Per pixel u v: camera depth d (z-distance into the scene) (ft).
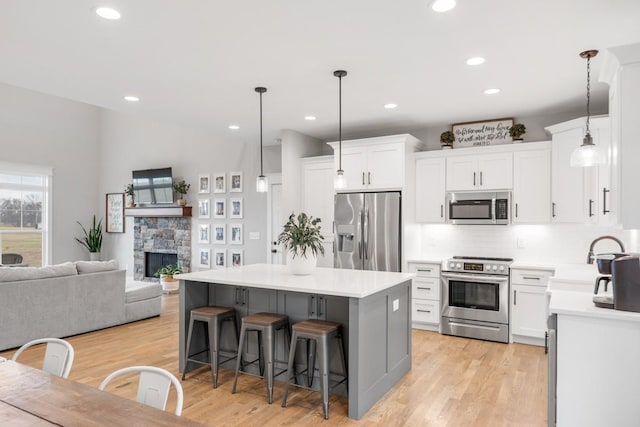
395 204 16.58
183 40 9.46
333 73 11.59
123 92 13.42
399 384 11.32
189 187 26.08
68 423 4.17
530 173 15.30
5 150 25.52
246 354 12.08
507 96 13.78
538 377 11.79
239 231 24.04
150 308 18.48
